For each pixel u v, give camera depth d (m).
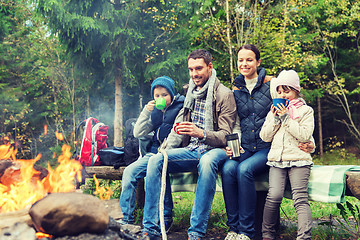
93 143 4.20
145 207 2.84
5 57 11.76
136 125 3.42
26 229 1.75
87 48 9.20
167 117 3.33
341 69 13.76
